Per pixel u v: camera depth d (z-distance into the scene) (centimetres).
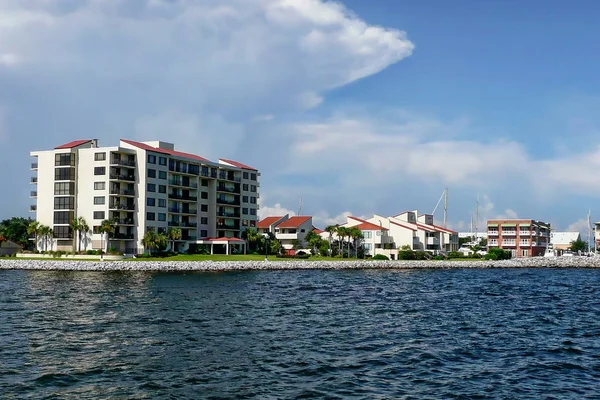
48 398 2691
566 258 19250
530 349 3825
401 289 8550
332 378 3048
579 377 3116
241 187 18300
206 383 2933
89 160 14862
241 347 3791
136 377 3025
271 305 6181
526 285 9725
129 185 15025
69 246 14950
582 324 4991
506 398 2744
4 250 15638
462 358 3541
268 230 19550
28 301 6303
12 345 3788
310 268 14675
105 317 5075
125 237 14788
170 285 8719
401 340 4112
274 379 3016
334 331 4472
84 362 3334
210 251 16712
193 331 4381
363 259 17100
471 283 10050
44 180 15238
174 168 15862
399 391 2836
